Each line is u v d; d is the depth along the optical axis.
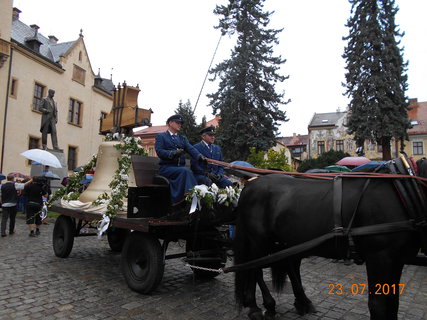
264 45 18.75
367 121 16.89
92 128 28.14
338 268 6.08
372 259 2.62
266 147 18.28
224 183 4.93
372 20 17.19
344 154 25.58
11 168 20.56
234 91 18.23
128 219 4.45
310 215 2.98
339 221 2.76
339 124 40.59
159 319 3.55
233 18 17.98
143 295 4.29
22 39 23.66
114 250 6.88
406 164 2.73
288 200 3.18
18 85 21.12
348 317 3.77
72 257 6.32
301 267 6.15
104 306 3.87
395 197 2.66
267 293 3.62
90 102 27.94
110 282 4.80
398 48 17.47
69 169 25.72
